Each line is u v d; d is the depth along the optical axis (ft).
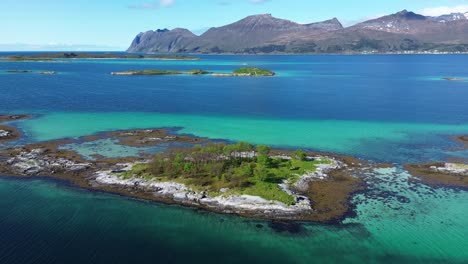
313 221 143.64
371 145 245.24
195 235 134.82
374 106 385.50
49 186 172.24
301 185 171.42
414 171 196.44
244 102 405.39
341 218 145.89
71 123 295.28
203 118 322.55
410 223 143.02
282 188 164.76
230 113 345.10
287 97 445.37
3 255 121.49
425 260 122.21
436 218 146.72
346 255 124.67
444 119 323.37
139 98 422.82
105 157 212.64
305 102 409.49
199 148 210.18
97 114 331.57
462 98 436.35
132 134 264.72
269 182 169.58
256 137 262.88
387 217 147.02
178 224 141.59
